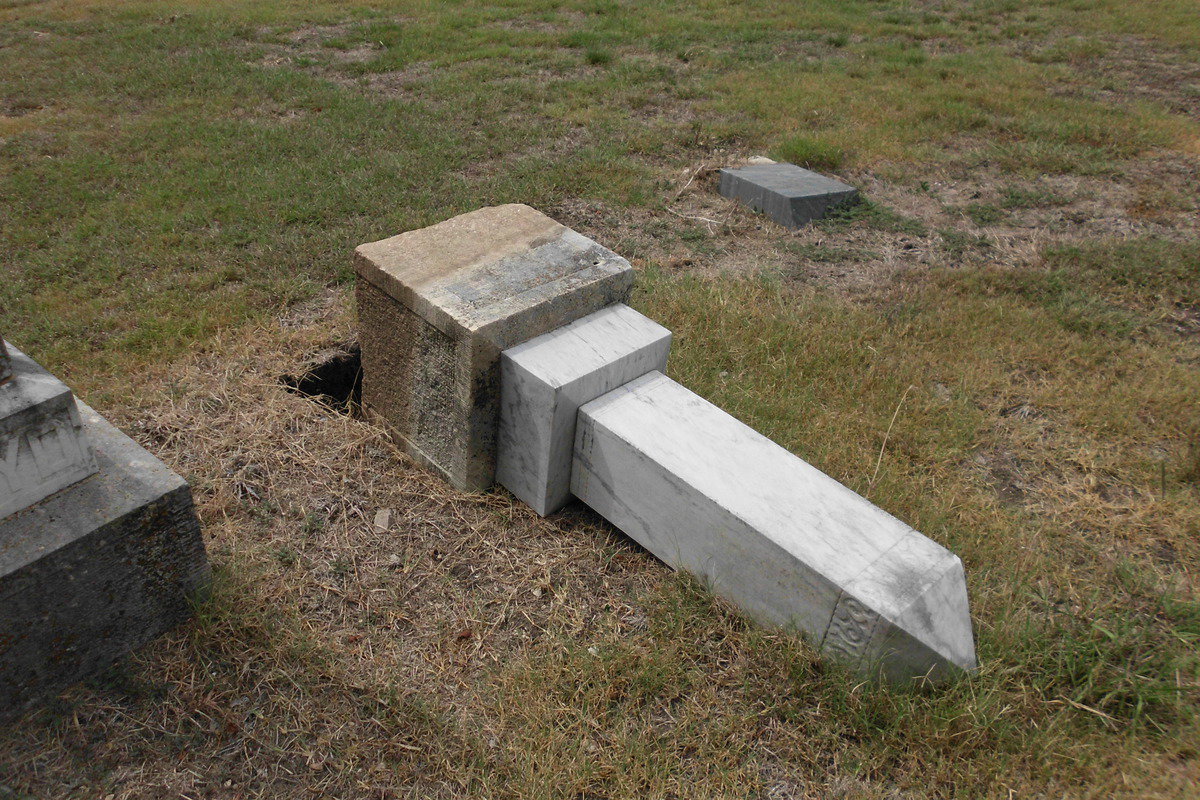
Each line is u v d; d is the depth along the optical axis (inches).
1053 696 114.3
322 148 273.9
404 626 122.1
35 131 282.2
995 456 161.6
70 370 167.8
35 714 103.2
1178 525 144.2
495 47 391.5
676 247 232.4
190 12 427.8
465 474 141.3
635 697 112.0
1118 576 133.3
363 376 156.3
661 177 272.5
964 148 301.9
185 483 106.5
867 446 158.9
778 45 418.0
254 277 201.6
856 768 105.2
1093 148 300.5
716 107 330.0
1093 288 213.8
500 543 136.4
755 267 222.8
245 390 160.4
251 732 105.9
